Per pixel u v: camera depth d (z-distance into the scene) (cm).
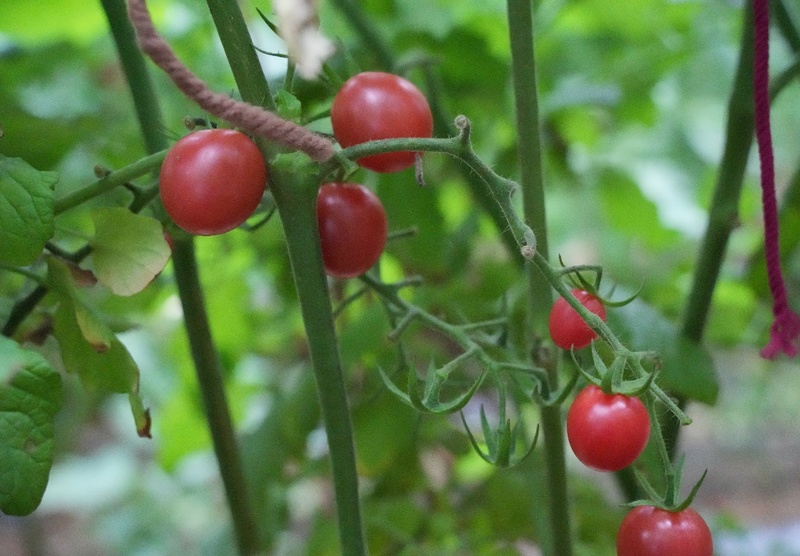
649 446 71
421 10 108
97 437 210
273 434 82
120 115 98
